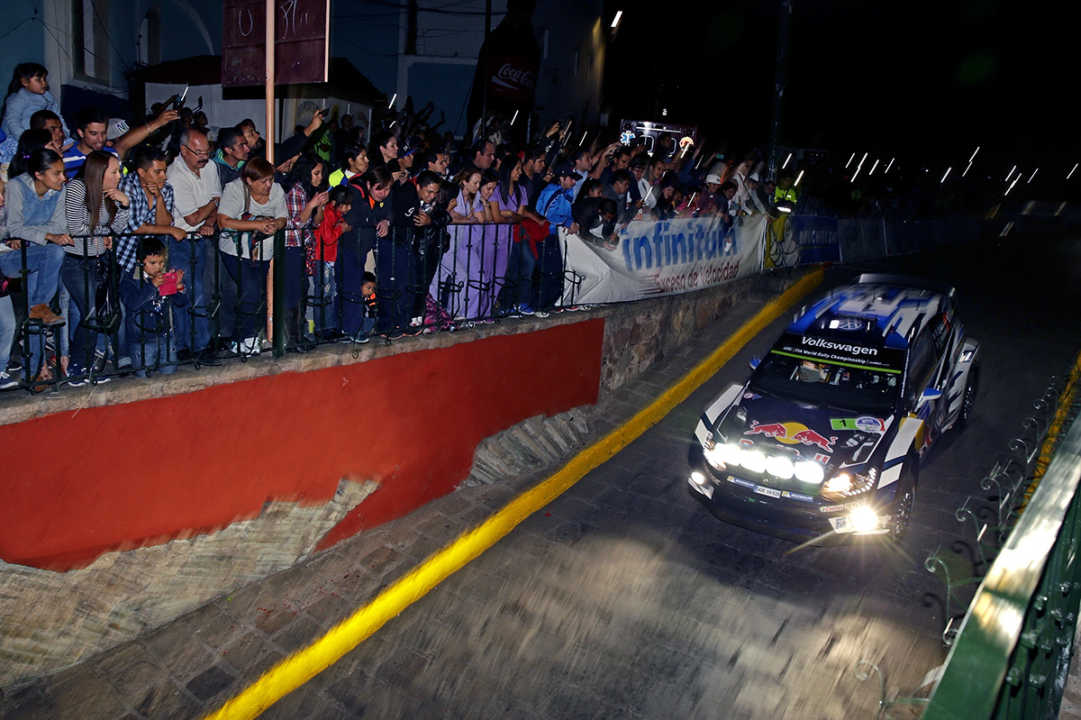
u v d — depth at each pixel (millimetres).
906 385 6516
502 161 7680
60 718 4098
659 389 9141
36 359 4859
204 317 5117
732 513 6090
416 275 6586
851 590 5609
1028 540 1864
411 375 6316
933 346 7105
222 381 4941
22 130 5359
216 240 4945
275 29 5379
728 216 10898
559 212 8031
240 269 5059
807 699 4559
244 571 5336
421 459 6574
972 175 25312
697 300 10461
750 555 6105
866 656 4914
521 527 6504
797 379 6871
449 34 19078
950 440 7707
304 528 5695
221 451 5039
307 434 5570
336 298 6027
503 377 7301
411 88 19344
